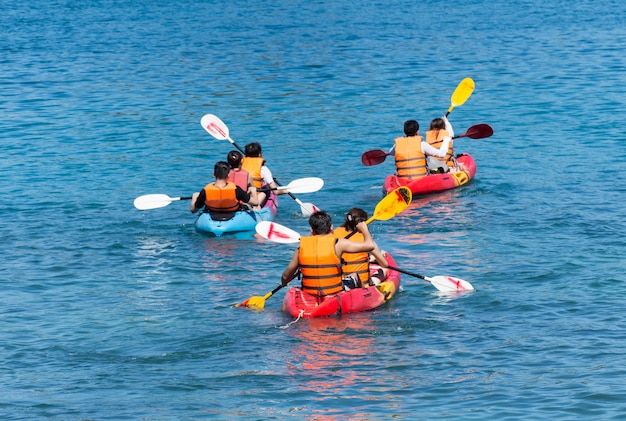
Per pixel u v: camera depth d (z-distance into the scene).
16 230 28.31
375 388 16.78
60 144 41.12
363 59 63.41
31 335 19.86
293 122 44.94
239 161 29.08
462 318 20.41
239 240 27.34
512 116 44.81
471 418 15.40
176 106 49.22
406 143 32.28
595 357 17.95
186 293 22.64
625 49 64.06
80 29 82.94
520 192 31.70
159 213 30.48
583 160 36.03
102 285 23.28
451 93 50.91
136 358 18.56
